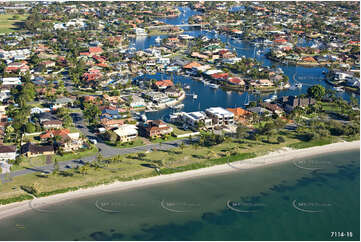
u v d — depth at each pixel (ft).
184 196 652.48
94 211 606.14
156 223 584.81
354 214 617.21
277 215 611.88
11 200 617.21
